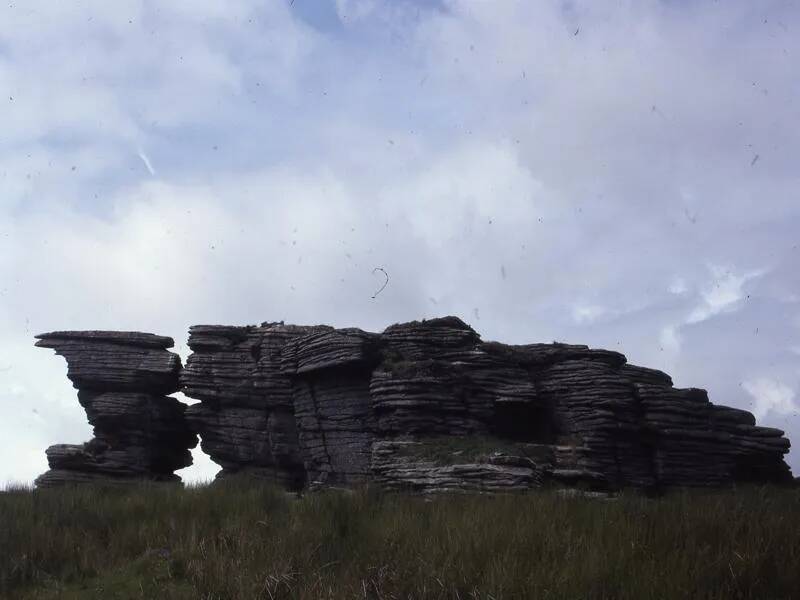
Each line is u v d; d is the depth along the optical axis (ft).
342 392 123.54
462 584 49.57
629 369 128.57
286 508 76.69
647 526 58.03
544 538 56.18
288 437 131.64
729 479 117.91
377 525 66.18
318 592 49.93
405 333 124.67
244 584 52.13
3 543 63.72
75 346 138.31
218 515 74.08
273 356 133.18
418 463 104.68
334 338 122.83
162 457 139.03
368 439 119.96
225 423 134.31
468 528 59.31
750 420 126.31
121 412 135.13
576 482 106.73
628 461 115.85
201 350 137.59
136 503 79.36
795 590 46.21
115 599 55.57
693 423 118.11
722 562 49.16
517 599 46.50
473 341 128.36
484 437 113.39
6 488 101.19
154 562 61.26
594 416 115.65
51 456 135.23
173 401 142.20
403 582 50.52
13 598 56.54
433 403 114.73
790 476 123.95
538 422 121.49
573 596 46.24
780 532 55.06
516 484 97.04
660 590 45.78
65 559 63.31
